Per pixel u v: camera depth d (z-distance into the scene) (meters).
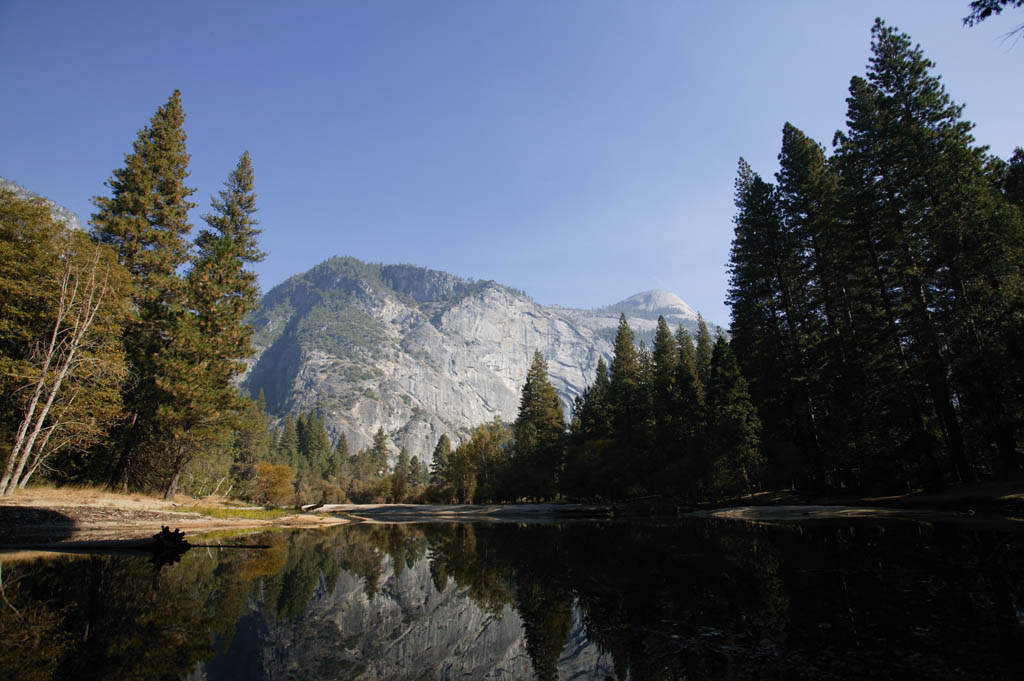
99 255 22.78
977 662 4.05
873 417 25.73
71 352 20.53
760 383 35.06
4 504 16.66
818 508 23.00
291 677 4.65
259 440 75.88
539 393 65.56
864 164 28.14
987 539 11.47
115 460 27.41
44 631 5.73
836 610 5.94
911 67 25.50
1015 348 19.36
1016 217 21.61
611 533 19.31
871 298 27.34
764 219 35.97
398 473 89.44
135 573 9.80
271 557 13.29
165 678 4.41
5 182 21.88
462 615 7.36
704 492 35.06
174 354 25.30
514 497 61.19
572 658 4.92
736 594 7.19
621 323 61.66
